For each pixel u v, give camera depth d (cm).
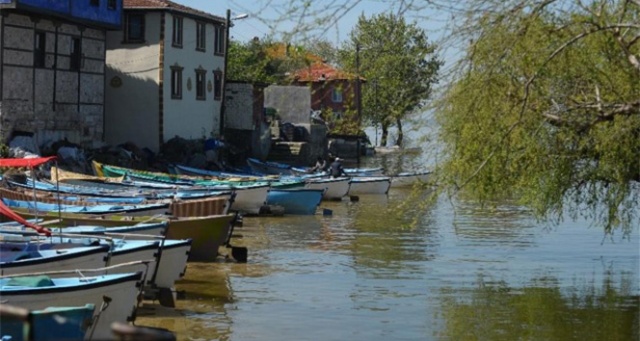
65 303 1534
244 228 3466
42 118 4450
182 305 2039
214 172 5041
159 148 5231
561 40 1405
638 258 2811
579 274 2520
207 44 5778
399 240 3192
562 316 1988
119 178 3941
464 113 1565
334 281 2369
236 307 2034
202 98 5741
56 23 4572
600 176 1909
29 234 2075
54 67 4575
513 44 1267
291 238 3209
